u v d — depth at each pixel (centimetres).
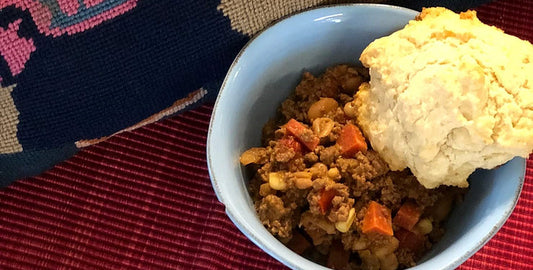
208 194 32
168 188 32
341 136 27
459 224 27
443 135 24
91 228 32
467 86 23
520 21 35
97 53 26
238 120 27
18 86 26
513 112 23
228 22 27
